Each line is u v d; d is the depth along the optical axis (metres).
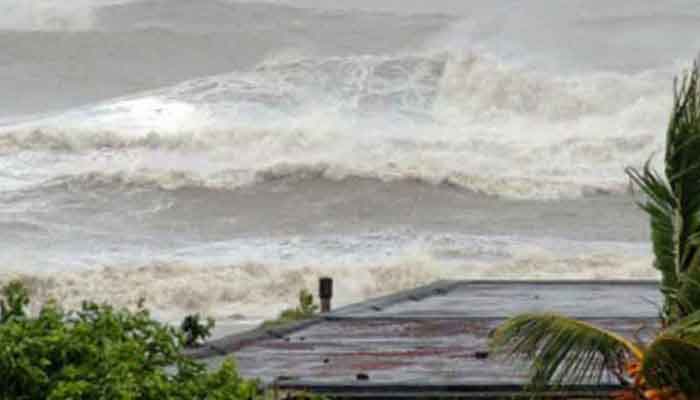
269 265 82.56
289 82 144.62
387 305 49.03
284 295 79.56
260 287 79.69
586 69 157.00
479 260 87.12
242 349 38.00
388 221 104.44
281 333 41.19
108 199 110.00
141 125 132.88
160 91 144.38
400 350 37.84
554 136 128.75
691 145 24.45
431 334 41.28
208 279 80.06
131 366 18.92
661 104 134.38
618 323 42.59
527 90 139.38
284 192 111.75
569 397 26.72
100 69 184.25
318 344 39.19
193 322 37.00
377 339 40.22
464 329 42.38
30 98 173.50
